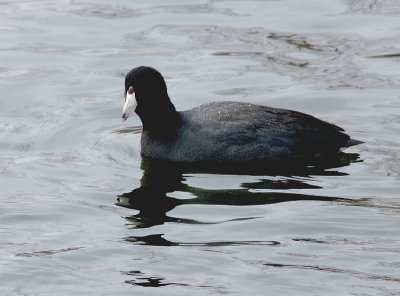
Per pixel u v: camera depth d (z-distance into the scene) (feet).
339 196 45.34
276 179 47.60
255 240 41.22
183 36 67.51
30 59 64.44
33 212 44.68
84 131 54.65
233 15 70.49
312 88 59.26
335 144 50.19
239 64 63.10
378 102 57.06
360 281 37.32
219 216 43.70
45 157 51.29
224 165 49.62
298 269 38.37
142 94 50.90
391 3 71.77
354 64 62.39
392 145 51.06
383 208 43.93
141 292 36.83
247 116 50.60
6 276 38.37
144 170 49.42
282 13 70.59
